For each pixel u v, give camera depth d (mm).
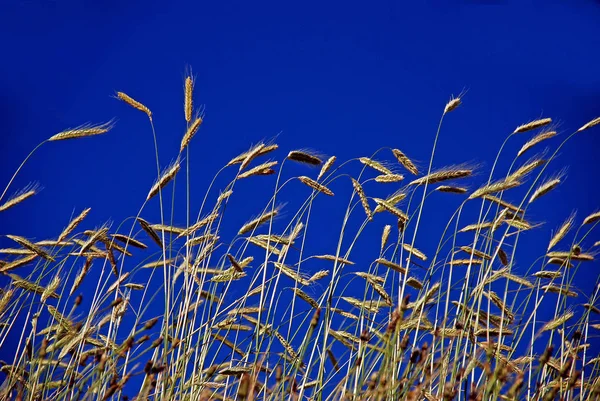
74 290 3031
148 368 2816
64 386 2965
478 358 2996
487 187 3174
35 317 3010
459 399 2900
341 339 3139
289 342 3146
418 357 2857
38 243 3170
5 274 3094
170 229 3170
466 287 3125
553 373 3078
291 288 3182
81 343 2994
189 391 3043
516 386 2779
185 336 3092
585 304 3182
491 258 3176
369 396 2797
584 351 3139
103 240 3137
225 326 3137
